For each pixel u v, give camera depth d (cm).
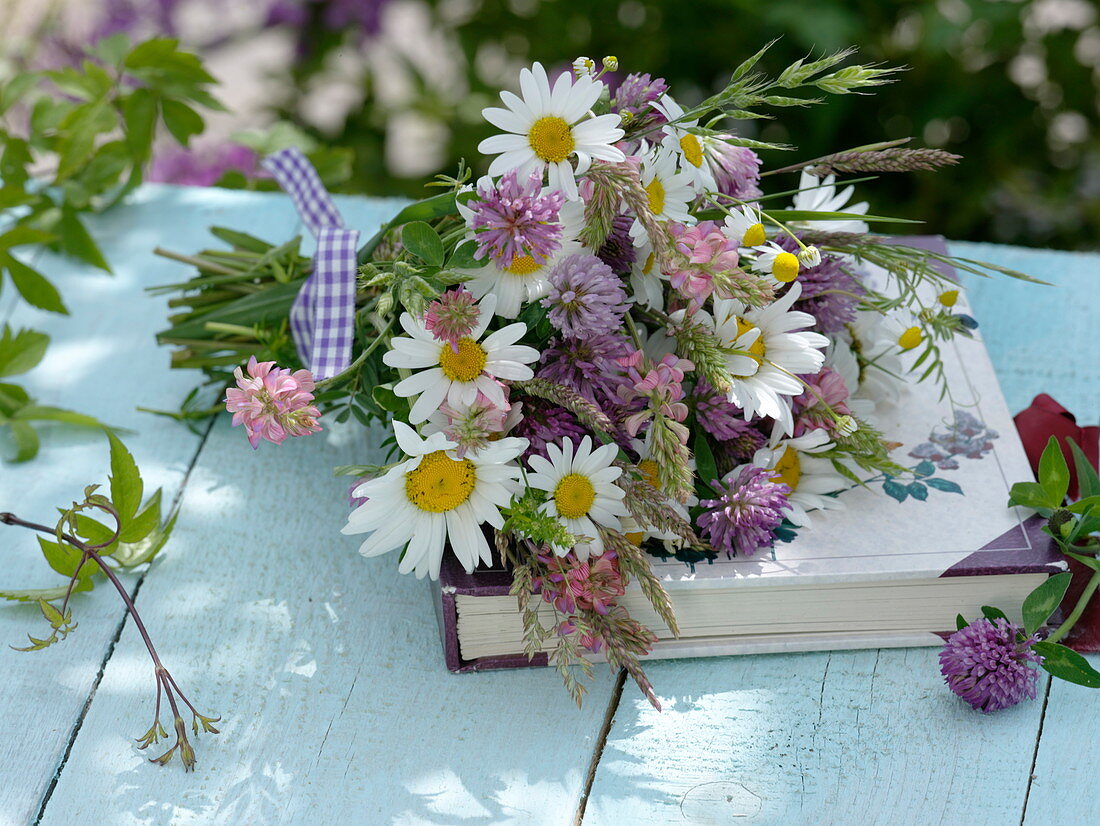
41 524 84
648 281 77
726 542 77
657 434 73
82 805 74
